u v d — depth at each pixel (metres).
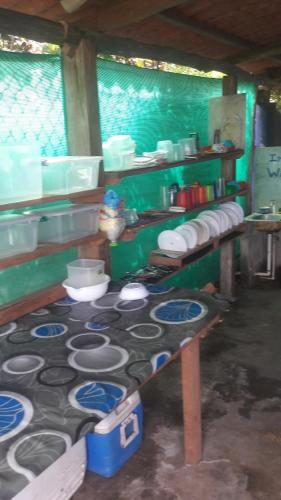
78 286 2.22
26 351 1.72
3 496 1.00
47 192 2.00
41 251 1.92
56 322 1.99
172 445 2.25
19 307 2.07
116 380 1.48
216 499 1.91
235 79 4.09
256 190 4.98
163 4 2.18
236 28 3.31
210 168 4.09
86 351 1.70
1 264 1.76
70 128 2.44
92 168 2.16
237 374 2.90
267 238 4.80
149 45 2.90
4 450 1.15
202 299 2.19
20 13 2.04
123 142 2.56
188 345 1.92
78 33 2.31
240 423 2.40
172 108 3.42
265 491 1.94
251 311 3.96
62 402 1.36
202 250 3.29
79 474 1.89
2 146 1.70
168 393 2.71
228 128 3.86
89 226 2.23
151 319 1.97
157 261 2.98
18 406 1.35
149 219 2.77
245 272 4.54
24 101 2.21
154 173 3.32
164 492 1.96
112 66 2.75
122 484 2.01
